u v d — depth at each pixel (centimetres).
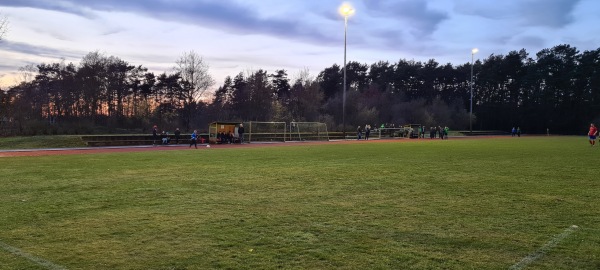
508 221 759
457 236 657
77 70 6781
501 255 566
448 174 1443
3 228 693
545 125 10381
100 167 1645
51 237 641
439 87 11656
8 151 2680
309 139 4984
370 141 4669
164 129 5669
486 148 3086
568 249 593
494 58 11325
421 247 599
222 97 8906
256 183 1216
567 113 10150
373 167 1664
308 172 1487
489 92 11150
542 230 696
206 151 2709
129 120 6353
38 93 6656
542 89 10500
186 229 692
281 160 1980
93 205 884
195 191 1071
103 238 637
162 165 1728
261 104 7331
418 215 805
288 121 6303
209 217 780
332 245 606
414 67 11338
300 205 898
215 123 3925
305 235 659
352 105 8106
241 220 758
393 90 11069
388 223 741
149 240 628
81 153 2506
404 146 3391
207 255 559
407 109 9225
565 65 10394
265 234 664
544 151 2733
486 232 682
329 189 1111
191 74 6028
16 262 530
